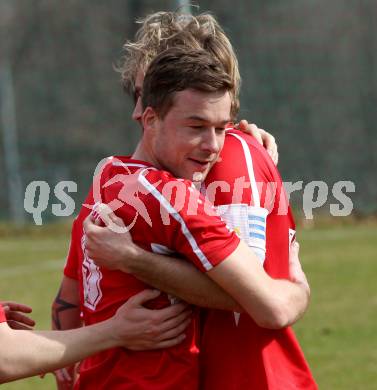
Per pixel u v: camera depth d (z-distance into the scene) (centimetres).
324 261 4650
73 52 10269
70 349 1089
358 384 2227
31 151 9606
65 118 9931
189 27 1157
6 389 2252
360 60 9256
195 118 1059
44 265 4812
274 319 1075
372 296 3525
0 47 10369
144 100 1105
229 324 1122
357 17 9369
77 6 10406
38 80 10119
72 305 1295
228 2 9600
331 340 2741
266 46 9438
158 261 1071
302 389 1142
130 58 1230
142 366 1098
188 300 1085
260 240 1108
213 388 1126
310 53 9369
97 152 9738
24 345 1093
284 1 9544
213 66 1057
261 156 1167
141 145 1146
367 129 9031
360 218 7038
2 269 4681
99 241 1084
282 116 9188
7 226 7062
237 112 1153
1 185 9200
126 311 1088
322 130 9100
